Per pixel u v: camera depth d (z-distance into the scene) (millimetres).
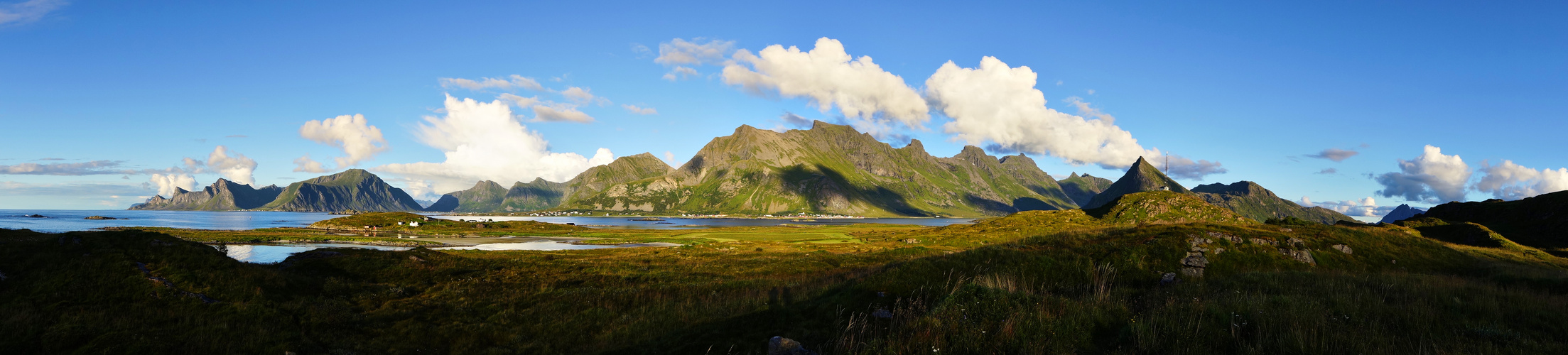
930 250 72500
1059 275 30438
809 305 24516
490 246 108375
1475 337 14117
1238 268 34469
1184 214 125875
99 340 19469
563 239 135875
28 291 23328
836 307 23422
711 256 70938
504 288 38188
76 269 25641
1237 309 16562
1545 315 16172
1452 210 108000
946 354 14031
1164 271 32375
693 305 27438
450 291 36062
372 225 191000
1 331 19250
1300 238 40312
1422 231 76312
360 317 27297
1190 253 34938
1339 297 18500
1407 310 16875
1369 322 15609
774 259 63031
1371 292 20266
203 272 28141
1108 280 29906
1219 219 122500
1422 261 38750
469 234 161875
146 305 23844
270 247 96312
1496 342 13750
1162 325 15273
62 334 19672
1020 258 32344
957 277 28188
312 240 115938
